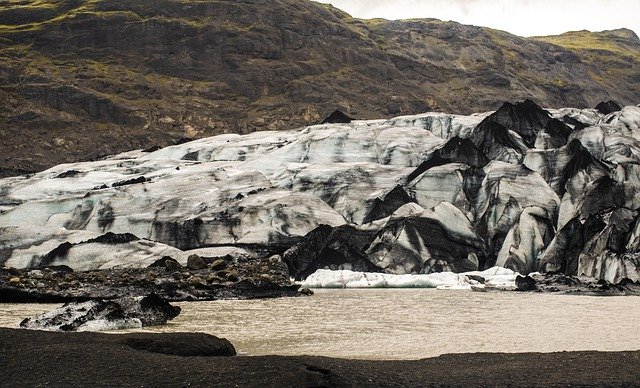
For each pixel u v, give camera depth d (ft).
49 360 68.03
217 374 62.64
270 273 200.85
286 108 611.47
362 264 231.91
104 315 108.17
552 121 312.71
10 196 314.14
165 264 199.72
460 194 273.75
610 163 273.95
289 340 96.53
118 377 62.69
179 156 379.14
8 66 603.26
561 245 234.79
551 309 139.03
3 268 183.83
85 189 317.01
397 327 110.93
